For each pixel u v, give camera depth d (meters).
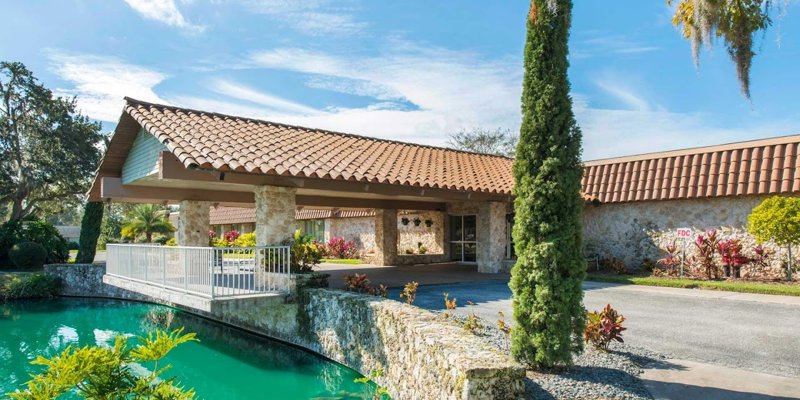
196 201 16.28
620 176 17.52
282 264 11.03
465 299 11.80
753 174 14.23
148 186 15.63
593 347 7.64
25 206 36.62
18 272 21.11
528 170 6.85
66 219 75.19
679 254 15.88
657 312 10.30
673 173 16.14
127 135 14.52
